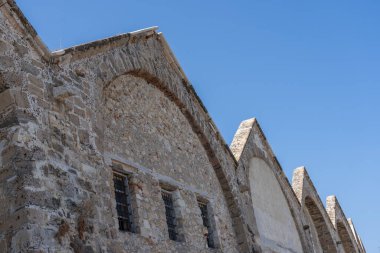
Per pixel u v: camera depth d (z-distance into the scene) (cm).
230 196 1811
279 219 2289
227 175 1838
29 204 838
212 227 1638
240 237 1764
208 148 1808
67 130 1034
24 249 799
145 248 1210
